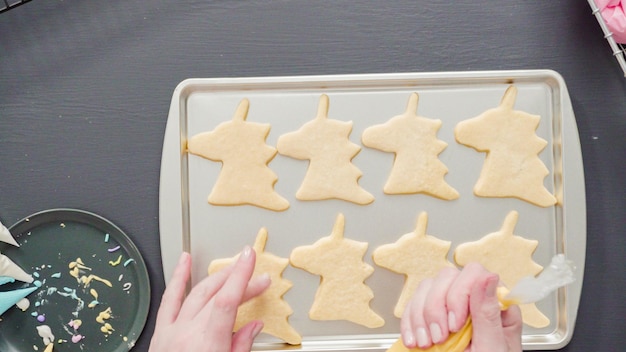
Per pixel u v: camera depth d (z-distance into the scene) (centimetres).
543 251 83
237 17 85
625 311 84
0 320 84
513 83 84
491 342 66
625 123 85
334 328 83
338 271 83
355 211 83
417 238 83
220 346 74
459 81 83
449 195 83
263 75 85
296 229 83
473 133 83
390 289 83
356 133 83
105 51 85
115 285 85
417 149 83
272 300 83
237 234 83
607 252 85
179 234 82
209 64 85
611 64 85
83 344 85
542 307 84
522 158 83
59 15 85
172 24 85
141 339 85
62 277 85
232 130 83
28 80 85
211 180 83
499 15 85
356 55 85
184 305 78
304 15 85
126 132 85
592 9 82
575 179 82
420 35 85
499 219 83
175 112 82
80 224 85
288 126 83
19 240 85
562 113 82
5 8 83
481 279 66
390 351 71
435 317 68
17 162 85
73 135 85
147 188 85
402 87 84
